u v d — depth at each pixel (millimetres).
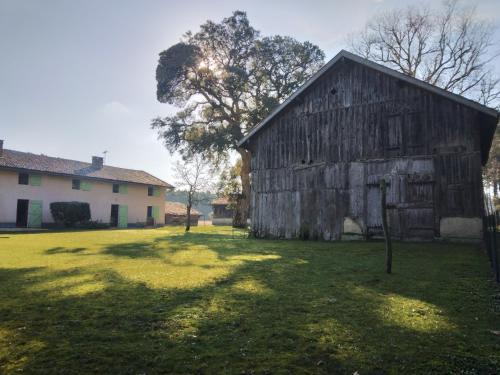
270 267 8547
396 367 3223
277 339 3861
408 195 13781
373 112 14891
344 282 6781
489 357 3426
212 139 33156
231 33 33250
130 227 40031
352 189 15000
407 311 4883
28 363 3248
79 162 39219
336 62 15555
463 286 6371
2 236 20797
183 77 33781
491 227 7906
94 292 5934
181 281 6875
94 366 3203
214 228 36281
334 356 3436
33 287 6316
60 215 31391
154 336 3936
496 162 40906
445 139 13359
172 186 45500
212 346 3672
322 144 15938
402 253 10570
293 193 16500
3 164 29203
